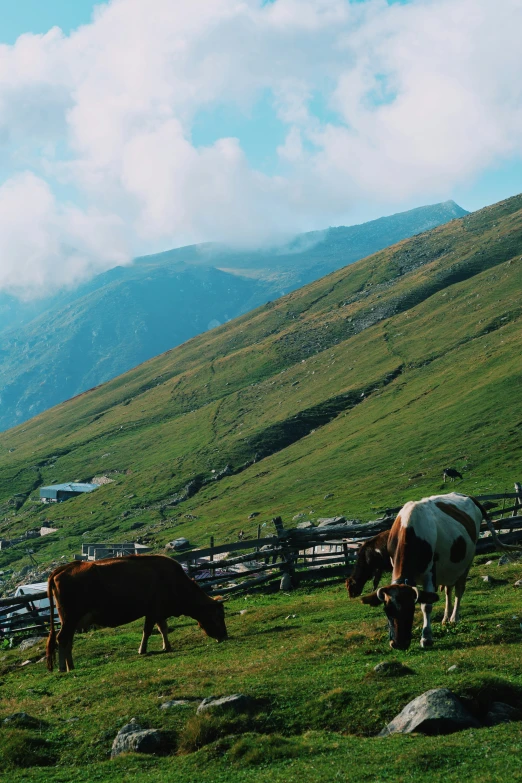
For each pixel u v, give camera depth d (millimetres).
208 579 28375
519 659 13141
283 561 29094
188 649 19781
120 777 10828
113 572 19062
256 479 124062
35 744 12672
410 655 14648
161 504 134750
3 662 22109
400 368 153000
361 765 9758
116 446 193875
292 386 178250
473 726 10844
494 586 22203
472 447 88062
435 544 15648
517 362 116812
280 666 15148
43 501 170250
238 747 10922
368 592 24766
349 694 12398
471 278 197875
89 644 22078
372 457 102500
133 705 13742
